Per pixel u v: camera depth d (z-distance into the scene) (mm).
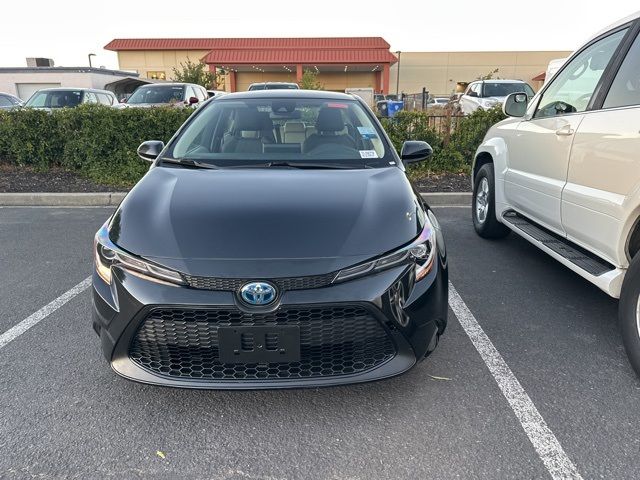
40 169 8469
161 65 42562
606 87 2975
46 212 6359
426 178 7906
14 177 8055
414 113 8031
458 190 7094
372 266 2148
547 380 2588
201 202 2461
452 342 2984
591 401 2408
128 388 2547
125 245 2246
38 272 4184
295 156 3125
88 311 3436
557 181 3344
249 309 2053
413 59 44375
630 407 2359
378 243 2221
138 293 2117
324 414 2352
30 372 2682
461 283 3881
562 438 2162
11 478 1954
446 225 5617
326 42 40250
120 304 2162
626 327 2521
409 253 2250
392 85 44906
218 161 3064
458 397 2461
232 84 39438
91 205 6797
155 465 2035
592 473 1967
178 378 2162
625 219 2510
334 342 2145
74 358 2824
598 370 2670
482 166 4953
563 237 3381
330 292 2078
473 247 4785
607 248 2707
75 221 5898
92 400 2447
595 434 2182
